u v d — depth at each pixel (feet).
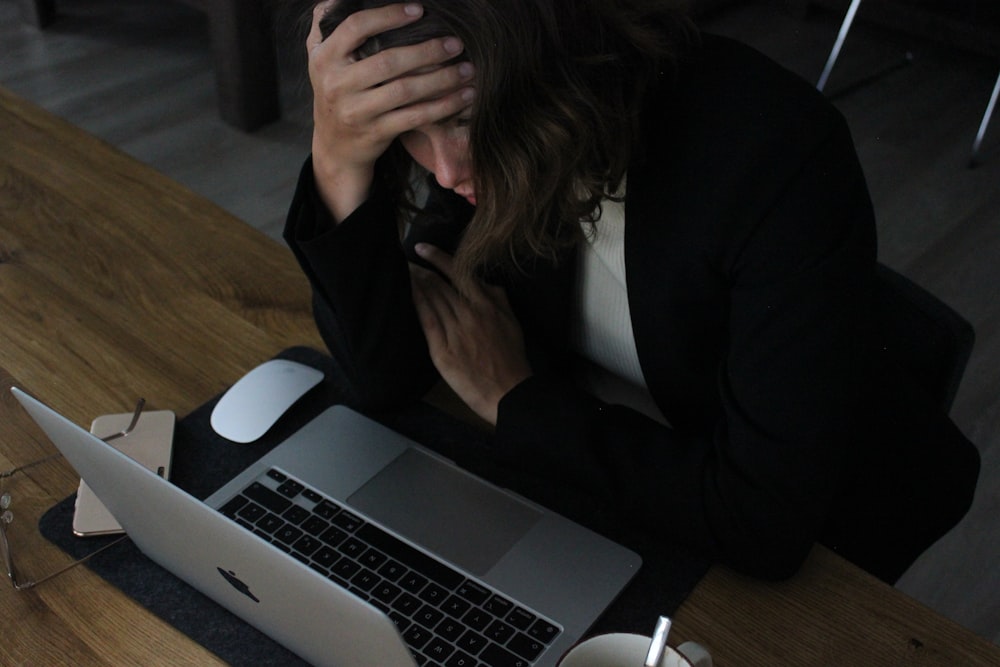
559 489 3.53
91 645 2.99
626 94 3.04
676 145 3.24
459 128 2.92
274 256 4.58
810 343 3.10
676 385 3.78
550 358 4.23
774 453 3.18
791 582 3.22
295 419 3.79
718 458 3.33
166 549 2.98
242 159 10.97
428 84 2.79
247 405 3.71
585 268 3.90
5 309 4.24
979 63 13.50
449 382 3.79
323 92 2.99
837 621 3.09
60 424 2.77
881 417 3.76
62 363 3.99
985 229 10.40
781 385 3.14
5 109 5.57
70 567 3.22
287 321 4.24
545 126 2.79
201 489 3.48
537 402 3.57
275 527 3.29
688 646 2.49
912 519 3.94
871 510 3.92
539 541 3.28
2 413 3.79
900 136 11.89
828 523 3.96
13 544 3.29
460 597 3.07
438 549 3.23
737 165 3.16
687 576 3.23
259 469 3.52
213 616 3.07
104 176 5.07
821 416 3.13
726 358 3.38
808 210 3.11
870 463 3.85
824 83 12.62
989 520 7.41
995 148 11.71
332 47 2.89
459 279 3.56
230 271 4.49
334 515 3.34
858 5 12.05
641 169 3.30
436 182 3.92
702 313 3.49
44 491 3.49
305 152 11.16
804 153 3.12
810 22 14.38
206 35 13.46
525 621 3.01
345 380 3.96
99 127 11.37
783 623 3.08
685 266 3.34
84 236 4.66
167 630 3.03
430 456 3.59
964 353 3.83
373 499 3.41
